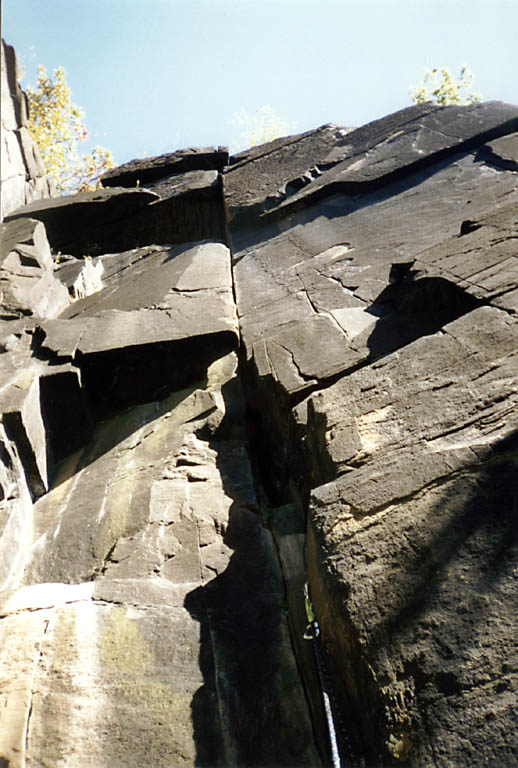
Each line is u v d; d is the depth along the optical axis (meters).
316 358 4.39
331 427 3.39
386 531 2.71
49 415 4.95
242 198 8.52
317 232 7.18
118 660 2.97
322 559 2.76
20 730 2.68
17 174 9.59
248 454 4.50
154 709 2.78
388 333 4.46
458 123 8.66
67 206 9.16
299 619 3.12
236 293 6.17
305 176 8.59
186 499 4.03
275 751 2.66
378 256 6.06
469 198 6.75
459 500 2.69
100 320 5.56
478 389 3.23
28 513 4.33
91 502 4.26
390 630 2.40
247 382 4.84
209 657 3.00
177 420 4.80
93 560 3.78
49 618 3.15
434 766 2.03
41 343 5.34
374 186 7.79
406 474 2.89
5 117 9.38
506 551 2.43
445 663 2.22
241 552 3.63
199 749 2.65
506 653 2.17
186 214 9.55
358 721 2.47
